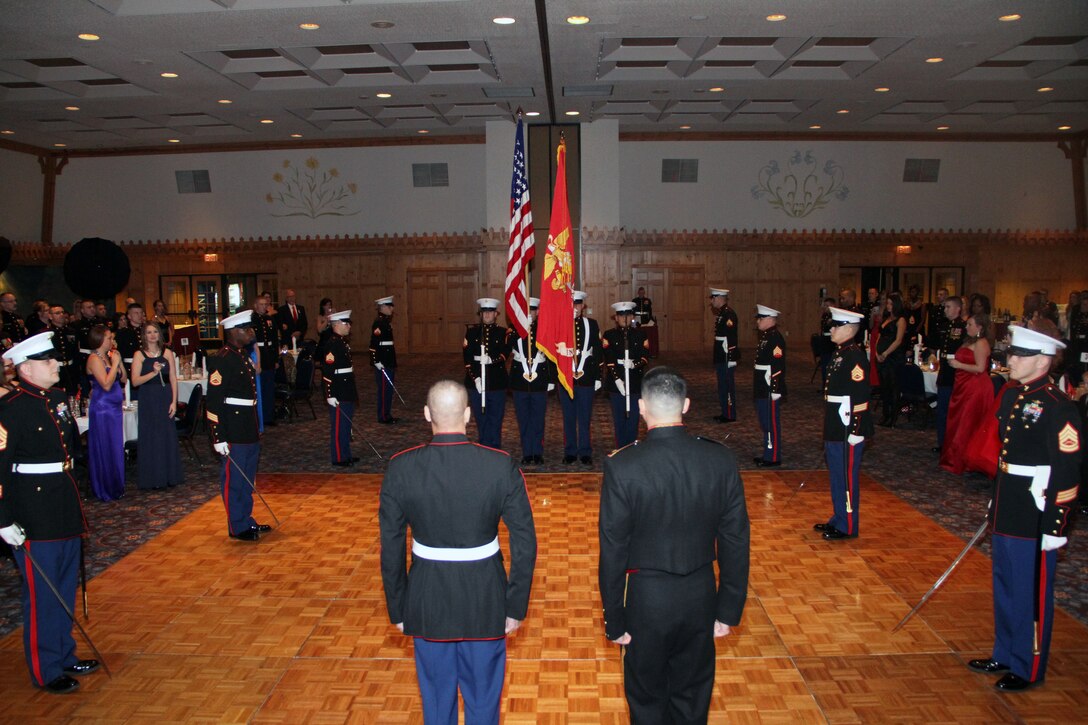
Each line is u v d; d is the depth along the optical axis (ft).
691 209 67.51
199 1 31.86
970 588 17.35
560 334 24.12
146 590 17.67
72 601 13.93
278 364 39.27
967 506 23.44
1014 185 67.15
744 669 13.96
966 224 67.67
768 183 66.90
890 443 32.24
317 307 69.82
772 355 27.66
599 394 44.86
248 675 13.89
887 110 55.47
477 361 29.50
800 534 21.08
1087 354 32.68
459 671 10.31
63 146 65.77
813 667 14.01
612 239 60.54
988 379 26.05
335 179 67.72
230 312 71.00
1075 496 12.32
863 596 17.01
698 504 9.61
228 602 16.99
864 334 43.01
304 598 17.21
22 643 15.26
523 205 26.63
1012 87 48.14
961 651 14.53
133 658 14.52
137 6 32.19
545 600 17.01
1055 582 17.65
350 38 36.24
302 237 68.85
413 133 63.93
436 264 68.69
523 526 10.21
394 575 10.16
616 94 49.98
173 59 39.32
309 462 29.94
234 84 44.96
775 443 28.12
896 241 67.51
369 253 68.95
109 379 24.58
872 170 66.69
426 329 69.46
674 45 41.78
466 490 10.04
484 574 10.12
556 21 34.27
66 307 69.31
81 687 13.51
